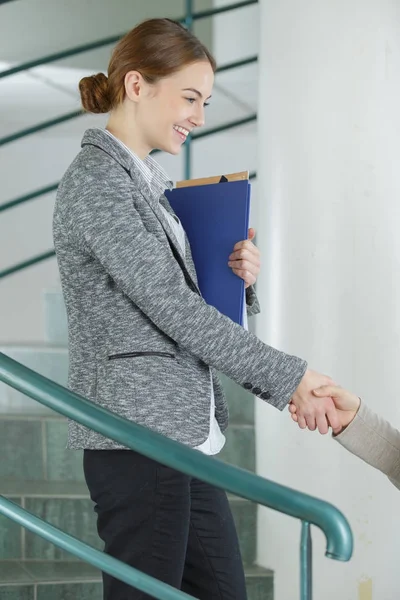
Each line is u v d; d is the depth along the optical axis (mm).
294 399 1957
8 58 5477
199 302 1863
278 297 3301
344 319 3197
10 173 6477
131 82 1969
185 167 4293
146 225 1929
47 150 6492
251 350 1876
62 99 5879
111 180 1886
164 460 1489
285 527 3330
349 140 3193
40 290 6543
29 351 3992
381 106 3197
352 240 3195
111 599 1921
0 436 3613
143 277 1827
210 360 1873
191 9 4285
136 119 2002
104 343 1916
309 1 3221
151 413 1873
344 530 1369
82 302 1932
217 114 5551
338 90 3193
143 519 1887
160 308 1835
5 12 5449
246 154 6121
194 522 2070
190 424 1917
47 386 1605
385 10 3203
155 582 1598
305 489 3270
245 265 2025
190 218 2133
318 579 3234
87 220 1851
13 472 3627
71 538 1691
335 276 3205
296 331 3252
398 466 2123
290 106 3252
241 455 3598
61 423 3621
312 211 3217
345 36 3189
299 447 3283
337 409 2111
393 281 3217
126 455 1896
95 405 1579
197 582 2104
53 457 3629
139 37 1964
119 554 1911
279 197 3289
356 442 2115
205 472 1456
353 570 3229
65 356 3969
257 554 3428
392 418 3221
